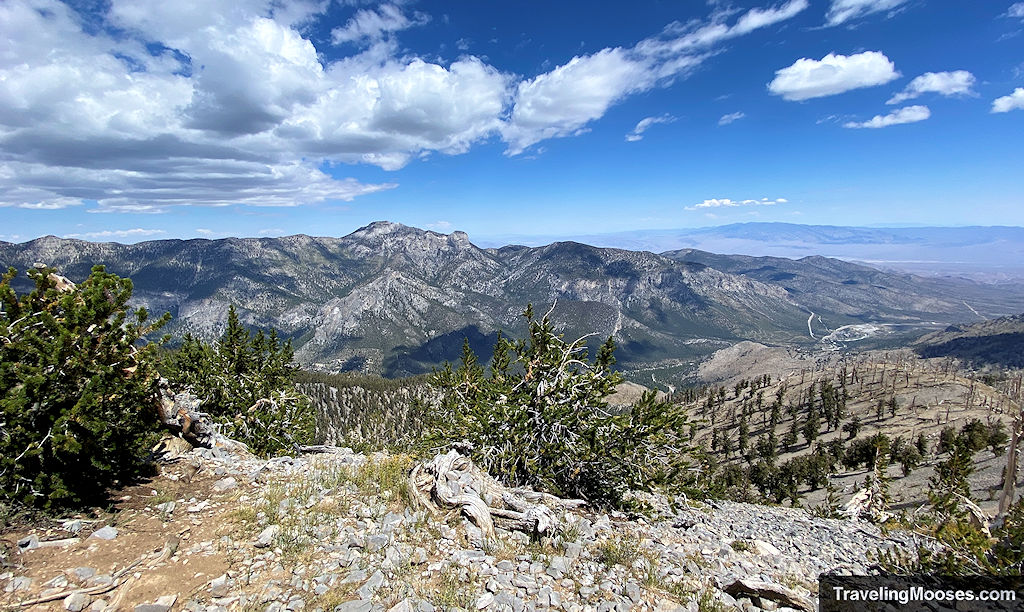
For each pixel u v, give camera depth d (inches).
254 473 434.0
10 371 311.9
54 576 249.1
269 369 1055.0
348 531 325.4
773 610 312.8
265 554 289.9
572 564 334.0
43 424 323.0
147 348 397.7
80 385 341.1
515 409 570.9
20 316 347.3
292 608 241.3
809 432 5497.1
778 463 5108.3
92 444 331.6
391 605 250.5
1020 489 2336.4
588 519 454.0
